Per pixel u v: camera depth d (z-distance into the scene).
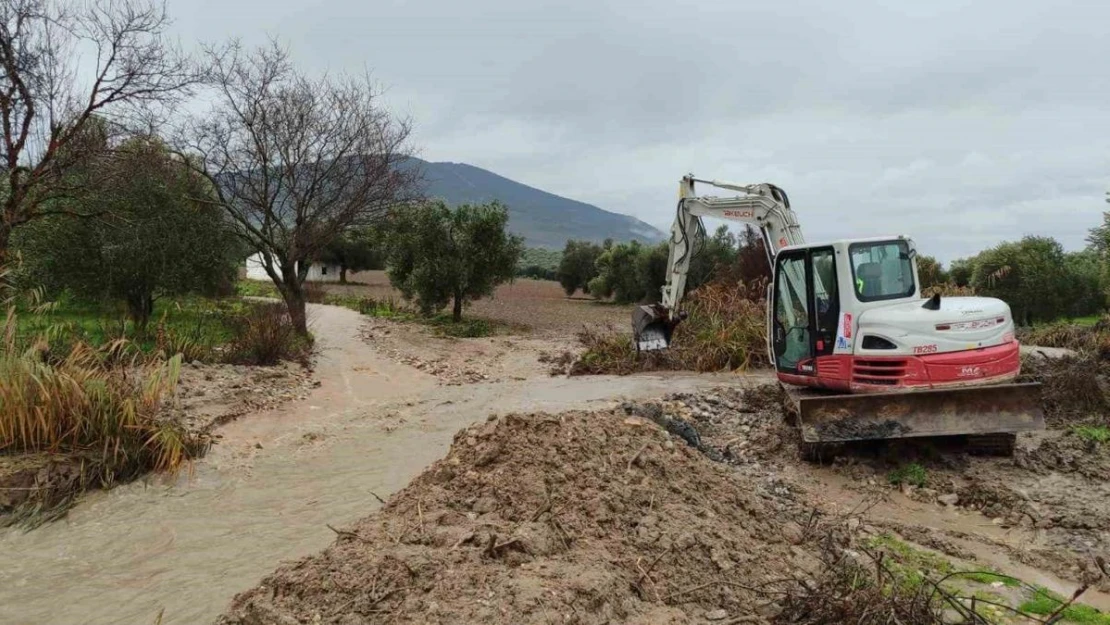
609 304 37.59
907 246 8.47
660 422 8.45
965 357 7.50
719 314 15.88
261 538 5.84
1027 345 15.30
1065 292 22.72
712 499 5.46
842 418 7.66
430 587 3.92
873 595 4.24
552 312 31.22
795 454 8.28
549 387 12.58
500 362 16.44
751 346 14.27
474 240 24.47
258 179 16.44
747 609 4.21
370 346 18.50
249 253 18.53
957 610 4.21
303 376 13.30
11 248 12.94
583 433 5.77
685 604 4.18
